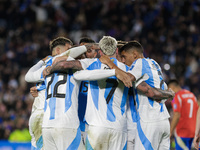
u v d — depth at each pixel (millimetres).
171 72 53625
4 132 43875
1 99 50719
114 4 68438
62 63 17906
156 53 59938
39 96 19922
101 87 17891
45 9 70438
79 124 18125
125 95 18328
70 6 70625
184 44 61156
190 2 69188
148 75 18344
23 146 33375
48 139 17953
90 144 17531
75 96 18297
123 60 19750
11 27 68125
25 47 62531
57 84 18234
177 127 27828
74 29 66875
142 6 68062
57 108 17875
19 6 71438
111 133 17438
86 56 20312
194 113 27578
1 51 63719
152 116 18156
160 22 65188
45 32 64625
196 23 66625
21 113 46062
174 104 27203
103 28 65875
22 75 56219
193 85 52031
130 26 65250
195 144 21953
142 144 18125
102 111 17609
